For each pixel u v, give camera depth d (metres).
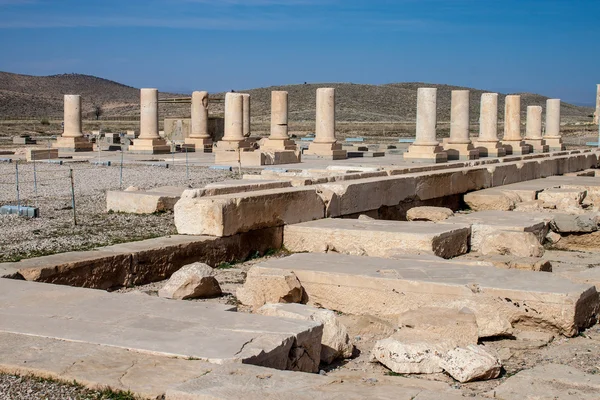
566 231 14.87
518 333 8.52
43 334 6.74
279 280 9.24
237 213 12.38
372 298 9.29
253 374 5.76
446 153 34.66
